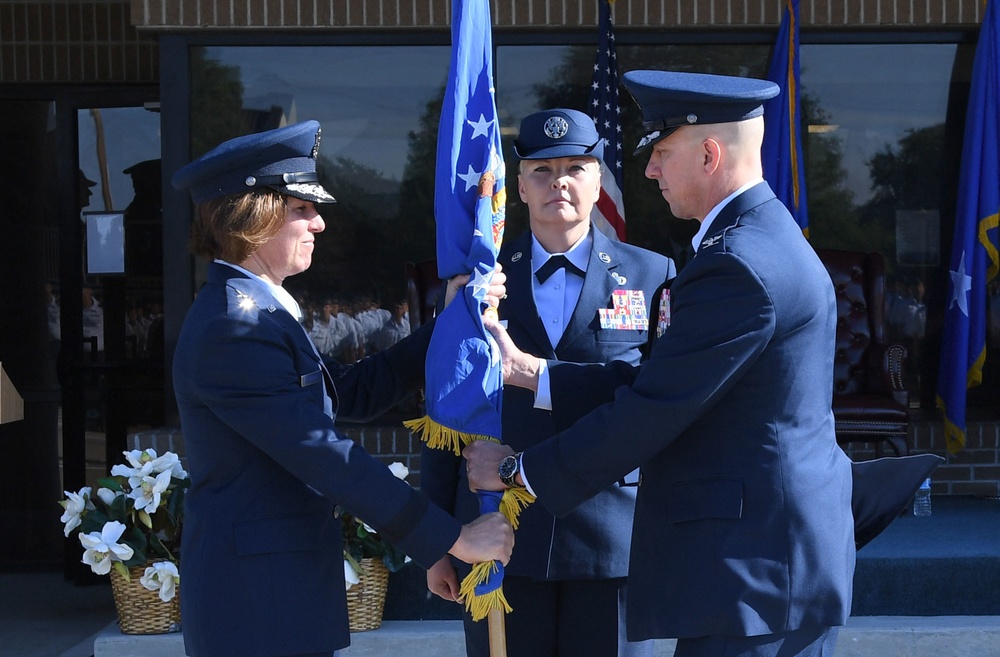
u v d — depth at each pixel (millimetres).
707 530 2334
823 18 5668
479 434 2637
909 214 5930
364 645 4191
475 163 2809
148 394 5984
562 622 2961
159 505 4309
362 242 5820
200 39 5598
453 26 2818
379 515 2334
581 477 2418
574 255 3062
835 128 5902
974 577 4316
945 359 5680
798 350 2324
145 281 6016
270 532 2303
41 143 6238
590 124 3049
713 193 2465
